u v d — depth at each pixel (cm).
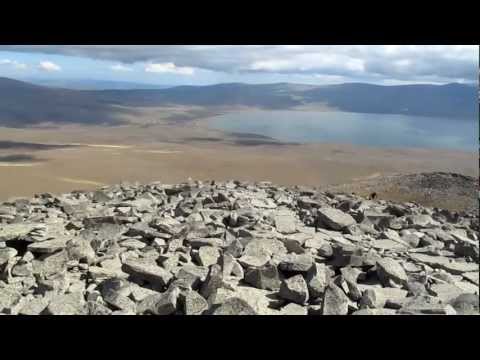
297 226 1253
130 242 1009
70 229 1123
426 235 1295
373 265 953
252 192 1725
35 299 733
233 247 956
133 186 1789
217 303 718
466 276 1016
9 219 1163
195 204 1416
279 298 801
